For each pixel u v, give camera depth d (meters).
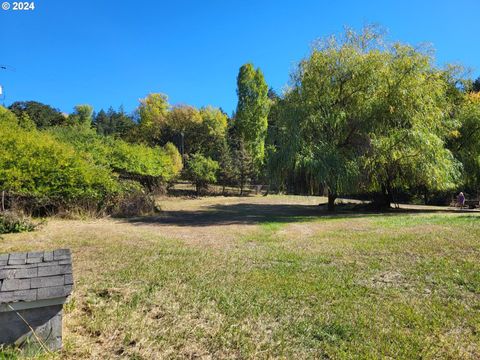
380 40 16.59
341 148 16.16
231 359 3.12
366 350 3.26
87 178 13.18
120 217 14.15
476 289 4.81
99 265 6.07
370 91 15.76
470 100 20.00
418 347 3.30
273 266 6.11
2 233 9.32
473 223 10.62
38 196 12.07
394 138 15.39
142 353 3.17
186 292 4.72
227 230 10.65
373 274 5.57
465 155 18.80
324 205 21.86
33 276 3.14
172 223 12.55
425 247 7.32
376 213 16.31
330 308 4.21
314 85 16.33
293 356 3.17
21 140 12.59
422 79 15.72
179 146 47.72
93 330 3.58
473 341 3.40
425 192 24.11
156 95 54.03
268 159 16.16
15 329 3.00
